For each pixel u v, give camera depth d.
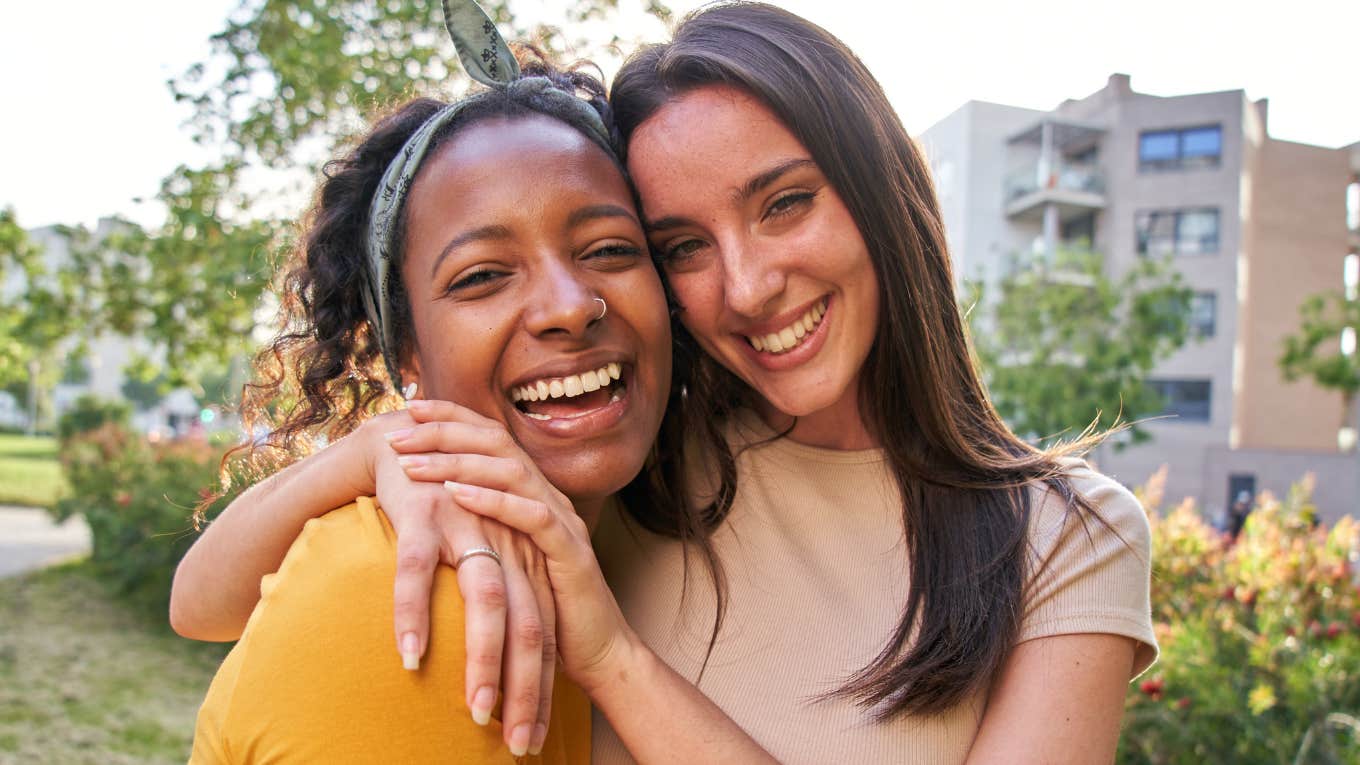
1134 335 13.70
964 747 1.21
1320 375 16.58
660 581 1.43
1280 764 2.85
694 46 1.27
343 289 1.42
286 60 6.18
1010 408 13.36
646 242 1.27
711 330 1.37
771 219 1.27
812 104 1.24
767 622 1.34
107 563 8.87
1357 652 3.12
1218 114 20.05
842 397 1.44
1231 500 19.53
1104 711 1.16
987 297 16.31
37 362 32.28
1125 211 20.08
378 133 1.34
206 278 6.87
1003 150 17.72
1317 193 22.83
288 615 0.90
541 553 0.99
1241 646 3.22
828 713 1.24
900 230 1.31
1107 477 1.34
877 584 1.33
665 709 1.03
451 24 1.21
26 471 21.19
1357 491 17.84
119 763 4.70
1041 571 1.21
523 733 0.87
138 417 40.97
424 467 0.99
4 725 5.10
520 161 1.14
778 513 1.43
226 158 6.66
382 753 0.86
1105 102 20.38
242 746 0.88
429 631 0.88
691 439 1.49
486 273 1.14
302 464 1.19
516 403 1.20
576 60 1.61
